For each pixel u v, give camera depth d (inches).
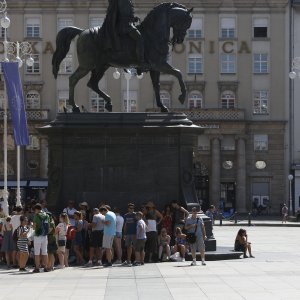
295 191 3496.6
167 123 1120.8
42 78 3528.5
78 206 1115.9
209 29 3560.5
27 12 3531.0
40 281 879.1
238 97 3558.1
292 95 3538.4
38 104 3531.0
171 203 1117.1
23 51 2003.0
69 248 1051.9
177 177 1120.8
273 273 942.4
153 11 1128.2
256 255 1232.2
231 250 1195.3
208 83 3555.6
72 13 3533.5
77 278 904.3
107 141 1120.2
